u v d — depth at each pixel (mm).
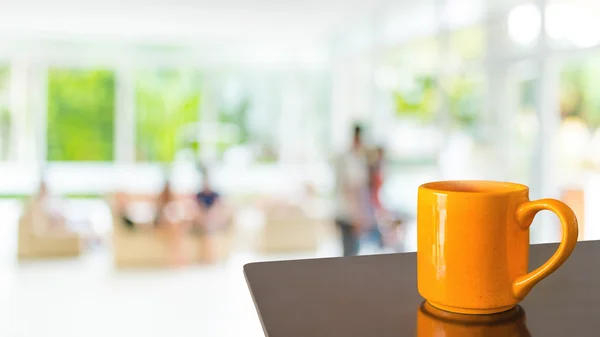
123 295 5145
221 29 9305
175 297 5070
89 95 10523
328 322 711
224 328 4297
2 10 7719
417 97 6547
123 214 6203
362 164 5625
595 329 679
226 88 10844
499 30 4965
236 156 10844
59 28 9258
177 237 6246
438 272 720
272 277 907
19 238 6453
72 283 5531
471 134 5520
